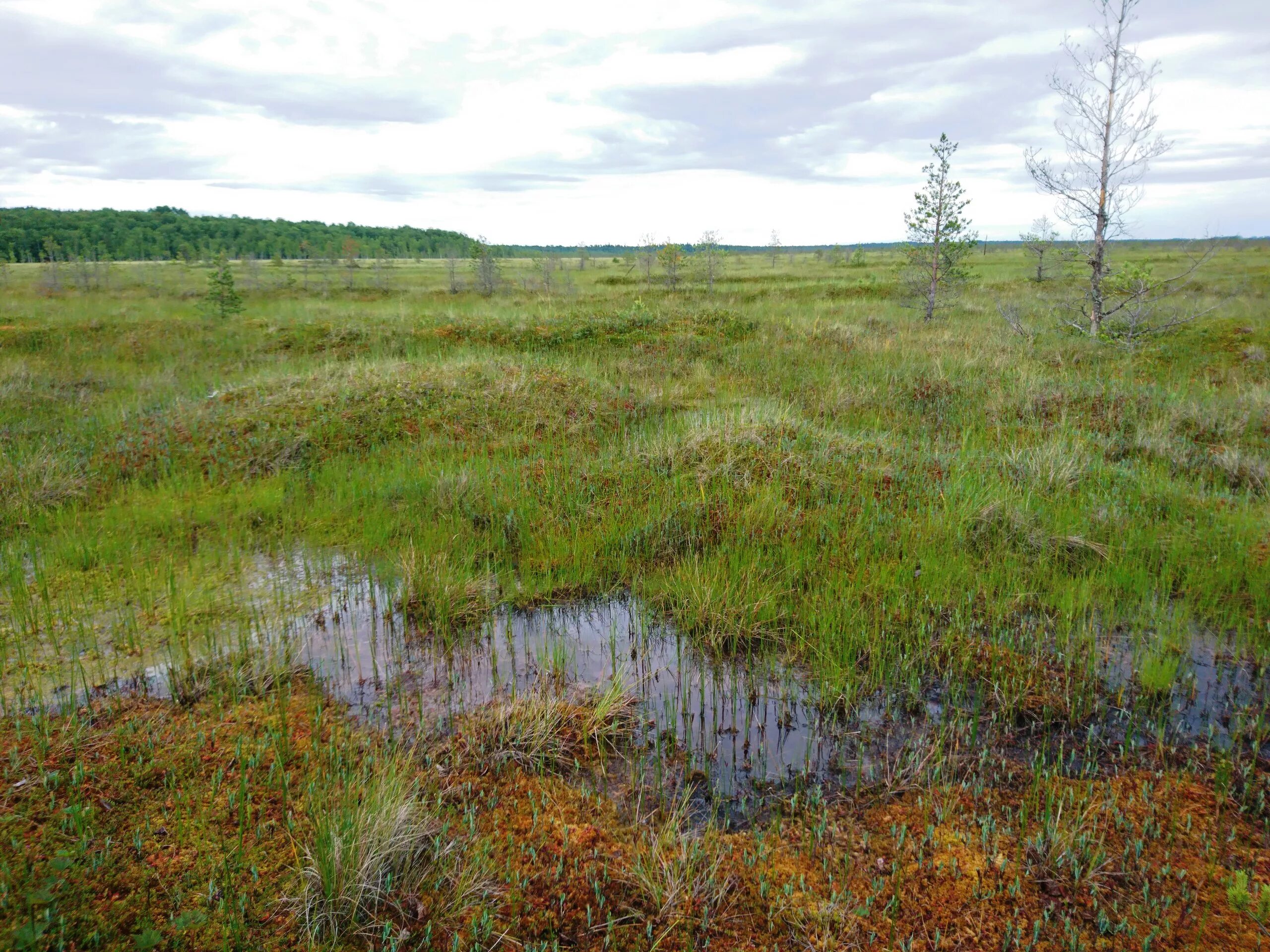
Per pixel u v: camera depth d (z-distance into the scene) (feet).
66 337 51.93
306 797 11.30
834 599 18.15
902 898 9.83
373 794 10.96
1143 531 21.58
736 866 10.37
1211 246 50.37
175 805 11.02
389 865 9.80
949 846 10.72
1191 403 34.09
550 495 24.66
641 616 18.29
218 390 35.53
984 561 20.39
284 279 131.54
